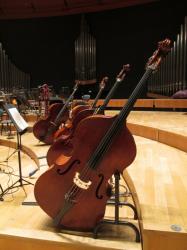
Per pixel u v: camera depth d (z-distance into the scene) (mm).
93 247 1734
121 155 1743
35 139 5043
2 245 1890
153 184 2301
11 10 7949
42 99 5516
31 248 1841
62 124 4273
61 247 1785
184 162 2963
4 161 4223
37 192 1901
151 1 6742
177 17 6754
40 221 2090
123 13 7457
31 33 8406
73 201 1819
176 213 1778
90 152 1797
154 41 7168
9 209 2627
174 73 6520
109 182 1838
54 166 1877
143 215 1755
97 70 7934
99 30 7793
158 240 1596
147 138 4324
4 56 8484
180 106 6145
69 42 8172
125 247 1706
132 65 7531
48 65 8422
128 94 7645
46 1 7637
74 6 7539
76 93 8156
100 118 1743
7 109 2709
